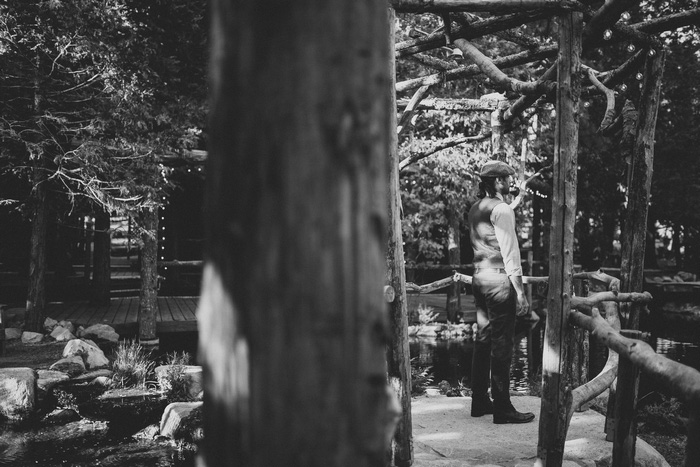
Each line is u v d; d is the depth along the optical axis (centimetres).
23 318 1170
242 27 94
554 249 335
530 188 1290
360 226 94
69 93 1040
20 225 1567
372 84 95
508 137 1005
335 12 92
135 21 1065
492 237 447
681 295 1670
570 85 332
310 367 91
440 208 1381
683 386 191
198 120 1100
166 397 745
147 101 1024
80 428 633
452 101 627
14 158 1027
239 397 94
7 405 671
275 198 92
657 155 1551
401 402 354
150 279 1116
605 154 1512
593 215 1756
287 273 92
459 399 537
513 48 1087
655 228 2238
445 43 449
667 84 1443
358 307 93
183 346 1121
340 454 92
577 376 583
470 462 378
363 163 94
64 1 929
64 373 796
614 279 414
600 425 451
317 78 91
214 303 97
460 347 1243
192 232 1783
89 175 986
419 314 1427
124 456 554
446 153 1177
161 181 1088
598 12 364
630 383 286
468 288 1905
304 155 91
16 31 941
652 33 399
